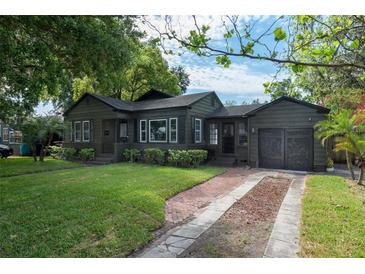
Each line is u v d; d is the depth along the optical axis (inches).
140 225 161.6
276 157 443.5
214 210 204.5
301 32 110.0
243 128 530.6
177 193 258.4
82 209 185.3
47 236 140.6
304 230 150.7
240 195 253.6
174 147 498.6
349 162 320.2
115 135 585.0
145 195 226.4
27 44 238.2
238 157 526.3
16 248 127.4
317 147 405.7
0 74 225.5
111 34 306.7
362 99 366.9
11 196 222.8
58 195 225.3
